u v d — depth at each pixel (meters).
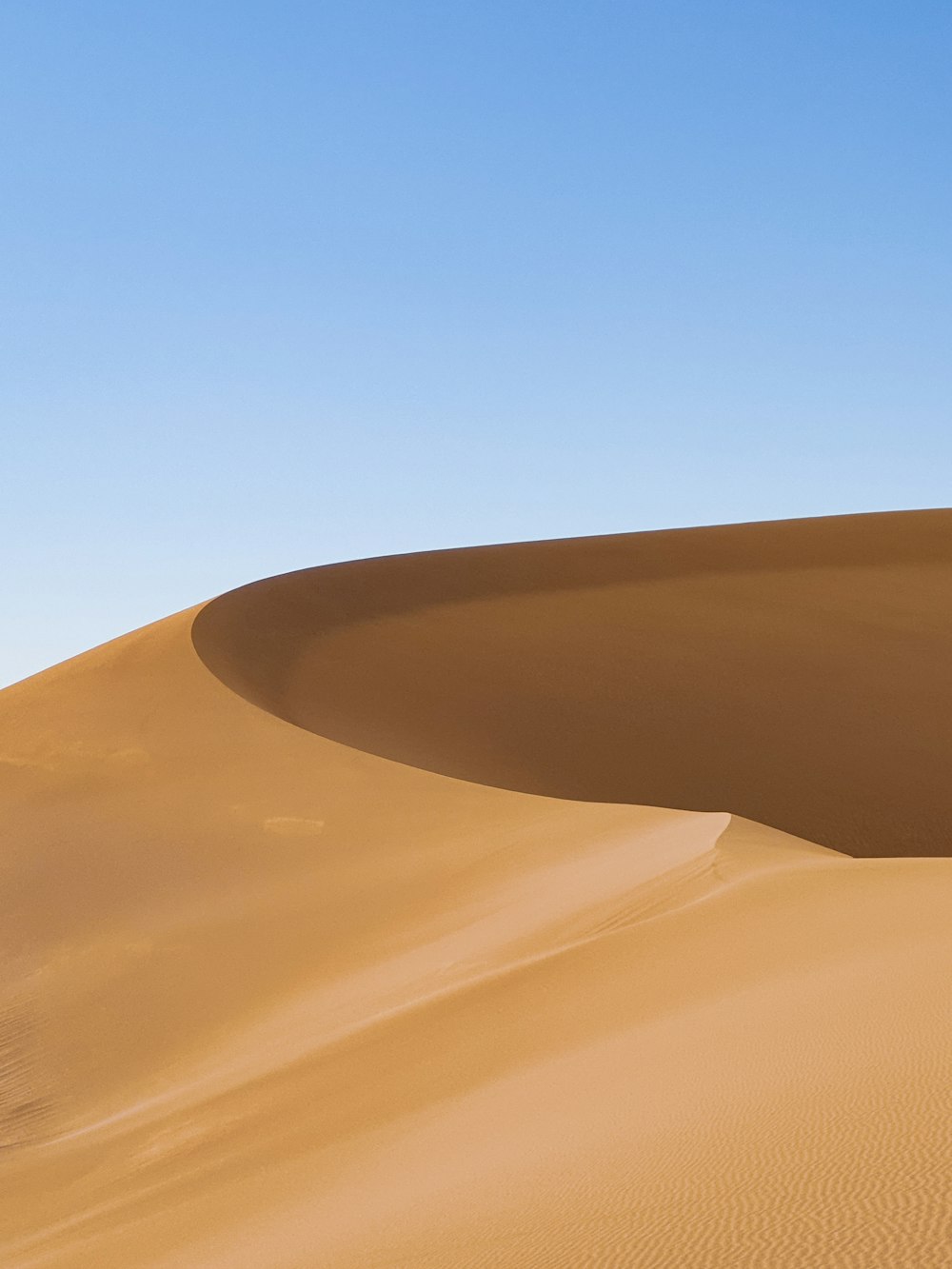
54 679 35.91
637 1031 9.98
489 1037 11.85
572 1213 5.36
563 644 42.41
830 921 12.38
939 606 49.09
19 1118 16.44
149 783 28.33
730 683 40.03
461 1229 5.63
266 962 19.84
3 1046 18.41
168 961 20.41
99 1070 17.56
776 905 13.62
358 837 24.72
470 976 15.32
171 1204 10.19
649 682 39.50
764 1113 6.21
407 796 26.78
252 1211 8.58
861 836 31.08
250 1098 13.23
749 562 53.25
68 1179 13.04
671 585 50.03
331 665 38.38
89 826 26.34
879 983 8.92
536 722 35.72
